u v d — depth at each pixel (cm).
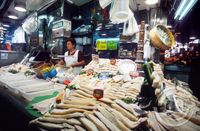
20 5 417
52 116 111
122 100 134
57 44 484
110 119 101
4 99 192
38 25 562
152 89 125
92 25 445
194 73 454
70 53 320
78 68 292
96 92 131
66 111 113
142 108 122
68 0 446
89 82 189
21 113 140
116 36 406
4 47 620
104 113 106
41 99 153
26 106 143
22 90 172
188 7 312
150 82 126
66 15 469
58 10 486
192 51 602
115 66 244
